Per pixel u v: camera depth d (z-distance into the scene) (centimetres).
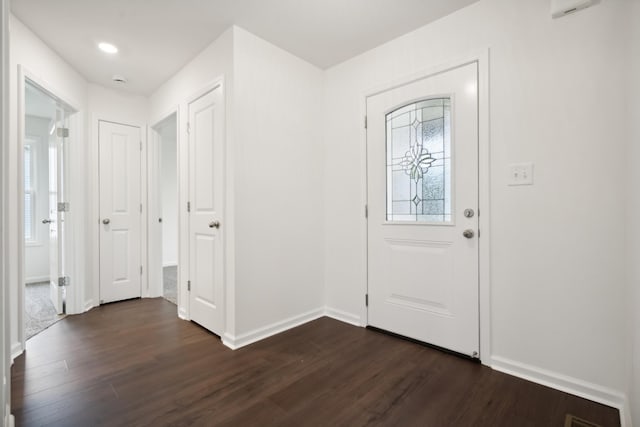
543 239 171
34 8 198
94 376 179
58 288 286
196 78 261
